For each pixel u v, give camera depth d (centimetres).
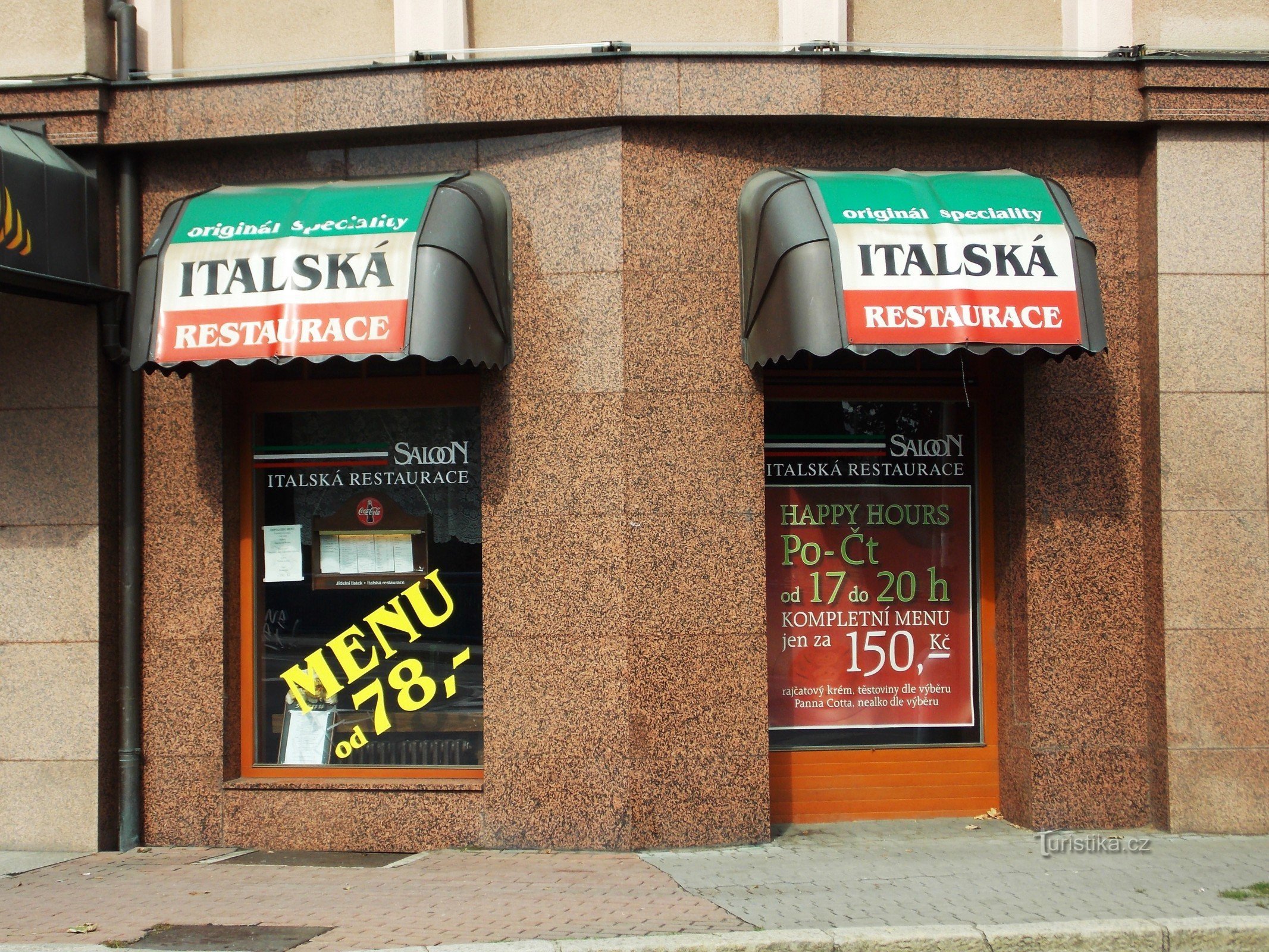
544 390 761
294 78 785
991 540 834
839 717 823
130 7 817
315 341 693
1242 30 817
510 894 643
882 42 818
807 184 724
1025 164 798
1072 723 779
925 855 717
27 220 732
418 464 812
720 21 813
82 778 775
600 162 761
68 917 616
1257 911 596
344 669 812
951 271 694
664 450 752
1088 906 606
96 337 790
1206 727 768
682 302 761
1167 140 786
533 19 817
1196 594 771
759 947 550
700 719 746
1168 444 775
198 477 798
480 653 797
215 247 718
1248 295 784
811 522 829
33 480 788
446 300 698
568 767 746
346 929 584
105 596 786
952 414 837
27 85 790
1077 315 696
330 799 773
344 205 729
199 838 786
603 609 746
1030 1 826
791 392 828
